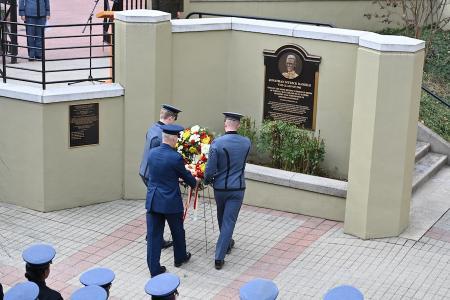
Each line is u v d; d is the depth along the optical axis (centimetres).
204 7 1469
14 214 1137
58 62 1341
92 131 1149
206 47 1197
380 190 1005
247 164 1161
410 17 1577
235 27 1198
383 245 1002
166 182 922
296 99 1163
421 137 1274
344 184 1089
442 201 1122
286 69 1162
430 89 1432
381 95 977
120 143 1173
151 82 1151
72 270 966
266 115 1197
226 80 1224
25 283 639
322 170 1157
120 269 970
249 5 1478
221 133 1238
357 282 915
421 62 998
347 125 1130
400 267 947
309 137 1160
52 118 1119
